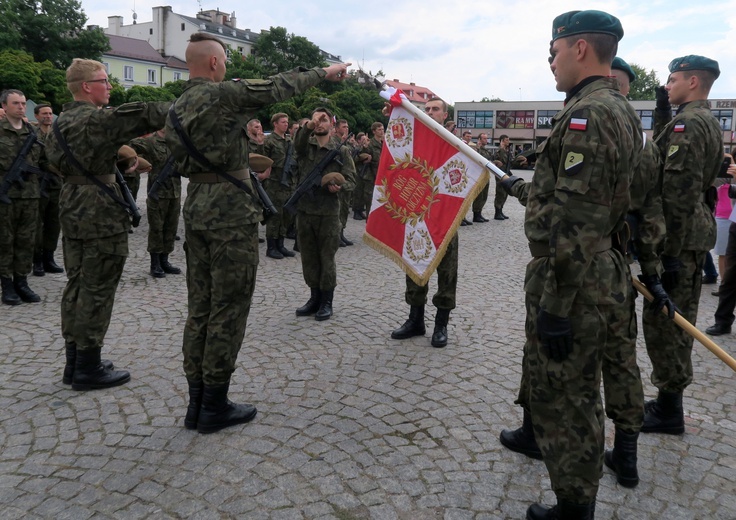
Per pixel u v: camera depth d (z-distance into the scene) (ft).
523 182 9.89
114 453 10.07
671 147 10.48
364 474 9.53
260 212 11.11
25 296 19.48
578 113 6.98
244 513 8.45
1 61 118.83
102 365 12.89
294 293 21.35
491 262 28.07
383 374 13.73
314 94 156.66
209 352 10.59
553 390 7.64
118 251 12.57
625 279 7.86
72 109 12.51
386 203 14.21
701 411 12.09
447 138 12.67
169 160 22.15
